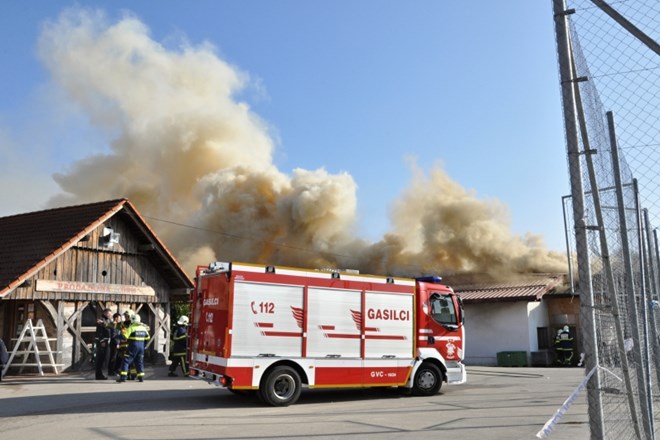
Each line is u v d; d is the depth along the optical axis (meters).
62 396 11.54
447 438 7.11
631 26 4.02
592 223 4.14
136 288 19.58
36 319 17.47
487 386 14.39
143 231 19.47
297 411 9.67
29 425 8.22
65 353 17.34
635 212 4.57
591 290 3.80
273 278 10.49
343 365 10.98
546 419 8.71
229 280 10.11
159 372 17.19
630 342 4.12
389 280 11.80
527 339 25.62
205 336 10.77
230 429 7.79
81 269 18.02
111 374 15.98
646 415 4.09
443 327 12.38
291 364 10.53
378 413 9.39
